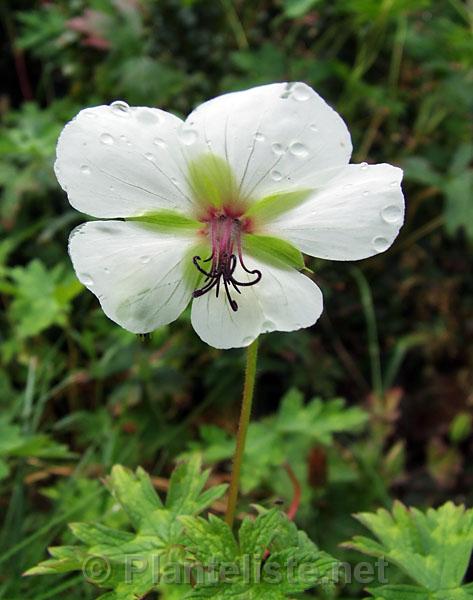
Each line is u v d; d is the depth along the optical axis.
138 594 0.12
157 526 0.13
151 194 0.11
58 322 0.22
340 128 0.11
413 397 0.25
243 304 0.12
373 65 0.27
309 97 0.11
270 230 0.11
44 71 0.29
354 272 0.25
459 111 0.27
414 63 0.27
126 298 0.11
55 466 0.20
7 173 0.25
